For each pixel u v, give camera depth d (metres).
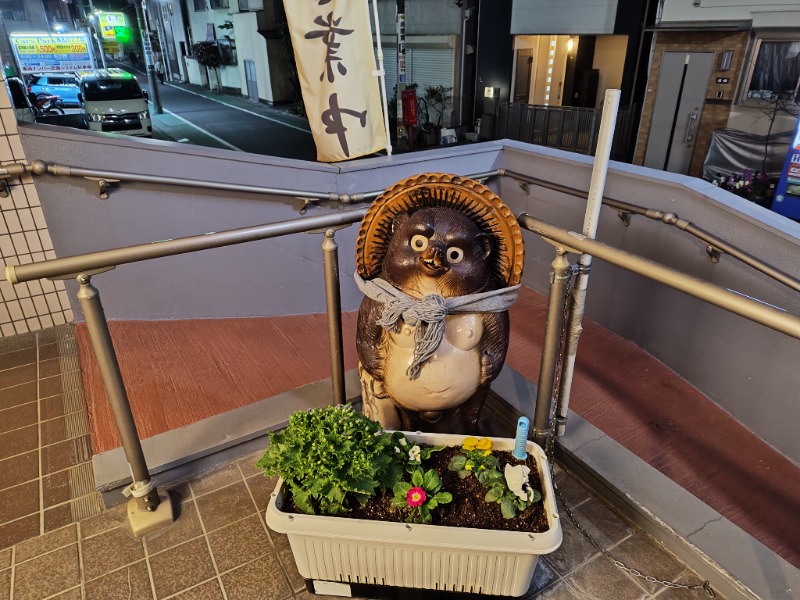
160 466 2.05
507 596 1.59
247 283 3.44
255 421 2.32
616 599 1.66
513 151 3.88
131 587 1.71
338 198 3.27
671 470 2.53
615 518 1.95
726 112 8.49
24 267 1.46
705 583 1.69
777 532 2.25
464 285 1.74
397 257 1.75
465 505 1.60
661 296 3.18
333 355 2.11
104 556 1.81
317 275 3.66
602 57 12.73
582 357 3.33
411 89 12.88
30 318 3.09
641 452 2.63
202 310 3.39
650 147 9.67
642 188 3.08
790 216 7.04
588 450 2.11
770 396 2.65
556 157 3.55
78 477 2.14
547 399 1.96
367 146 3.43
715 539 1.74
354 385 2.59
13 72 12.02
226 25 21.67
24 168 2.63
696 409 2.93
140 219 3.01
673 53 8.91
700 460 2.60
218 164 3.04
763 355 2.65
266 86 19.81
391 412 2.02
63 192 2.82
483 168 3.90
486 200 1.78
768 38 7.73
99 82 12.13
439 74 14.05
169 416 2.48
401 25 11.38
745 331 2.72
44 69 12.30
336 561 1.58
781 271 2.35
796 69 7.54
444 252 1.69
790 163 6.86
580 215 3.52
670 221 2.80
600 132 1.68
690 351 3.06
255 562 1.79
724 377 2.88
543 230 1.71
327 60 3.15
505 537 1.46
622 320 3.50
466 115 13.88
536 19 11.71
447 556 1.50
